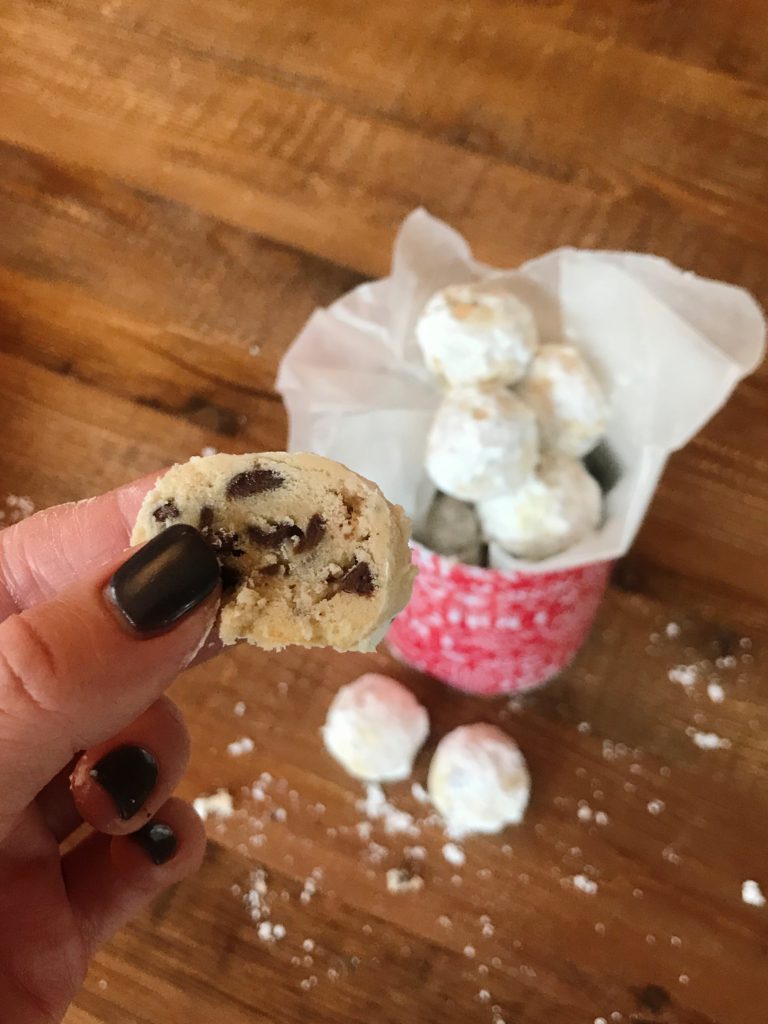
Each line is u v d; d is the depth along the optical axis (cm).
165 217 32
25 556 19
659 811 25
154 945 24
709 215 31
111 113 34
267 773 26
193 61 34
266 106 33
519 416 21
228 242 32
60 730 13
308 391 23
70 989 19
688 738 26
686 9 33
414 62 34
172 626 13
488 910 24
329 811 25
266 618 15
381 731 25
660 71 33
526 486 22
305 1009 23
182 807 22
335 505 15
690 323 23
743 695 26
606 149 32
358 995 23
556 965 23
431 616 23
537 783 25
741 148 32
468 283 24
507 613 22
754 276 30
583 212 31
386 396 24
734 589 27
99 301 31
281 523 15
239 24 35
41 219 33
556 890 24
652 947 24
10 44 35
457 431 21
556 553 22
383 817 25
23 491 29
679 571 27
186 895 24
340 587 15
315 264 31
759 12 33
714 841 25
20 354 31
